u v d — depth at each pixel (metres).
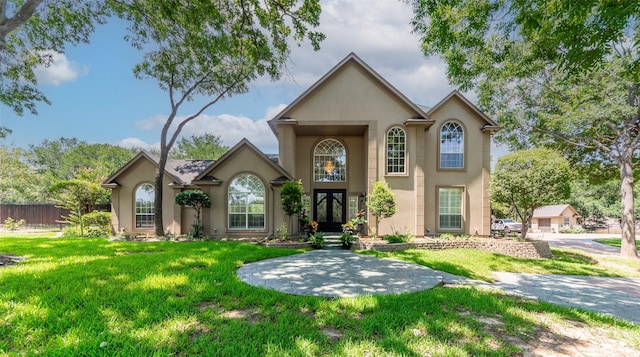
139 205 15.43
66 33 11.30
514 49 8.23
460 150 14.73
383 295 5.40
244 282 6.11
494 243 12.48
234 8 9.50
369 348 3.36
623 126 14.35
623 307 5.87
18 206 23.22
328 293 5.59
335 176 16.11
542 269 9.88
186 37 11.21
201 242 11.96
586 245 19.19
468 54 8.27
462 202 14.52
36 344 3.31
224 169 13.85
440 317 4.34
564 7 4.70
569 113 13.89
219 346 3.33
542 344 3.74
